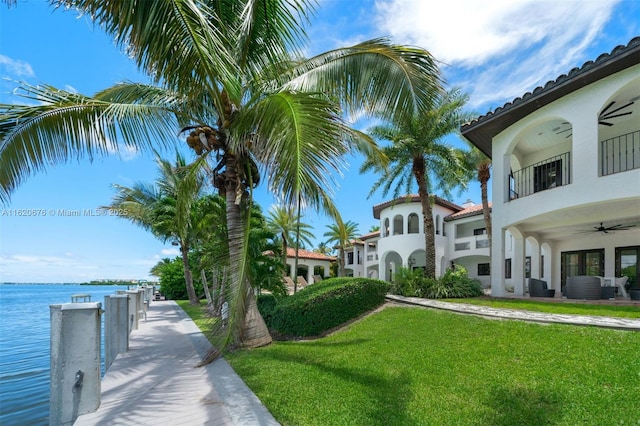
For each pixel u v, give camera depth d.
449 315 8.77
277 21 6.95
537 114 10.88
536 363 5.15
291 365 6.26
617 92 8.84
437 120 16.33
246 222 7.94
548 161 14.52
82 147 6.63
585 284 10.66
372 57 7.07
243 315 7.63
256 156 6.46
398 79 6.78
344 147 5.05
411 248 25.06
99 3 4.39
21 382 7.54
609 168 12.34
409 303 11.12
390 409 4.16
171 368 6.56
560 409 3.85
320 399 4.59
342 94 7.50
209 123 8.70
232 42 7.10
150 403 4.75
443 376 5.13
